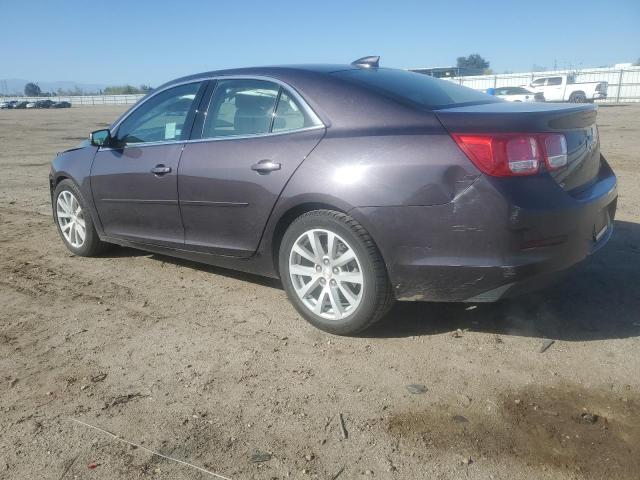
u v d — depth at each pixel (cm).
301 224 353
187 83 444
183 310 408
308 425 269
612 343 333
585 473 230
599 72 3938
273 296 429
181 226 431
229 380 311
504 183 297
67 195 536
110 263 521
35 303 430
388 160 319
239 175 378
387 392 293
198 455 250
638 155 1084
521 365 313
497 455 243
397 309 392
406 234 316
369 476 234
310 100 362
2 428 274
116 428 271
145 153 450
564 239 308
